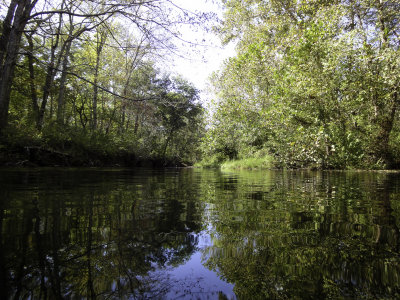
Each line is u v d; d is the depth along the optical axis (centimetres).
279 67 1018
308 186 338
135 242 102
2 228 117
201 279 70
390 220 141
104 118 1872
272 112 927
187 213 157
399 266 79
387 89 815
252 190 292
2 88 830
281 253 92
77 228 119
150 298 59
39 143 933
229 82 1354
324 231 119
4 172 493
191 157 3853
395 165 901
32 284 66
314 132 799
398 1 884
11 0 714
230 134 1572
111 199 204
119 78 1279
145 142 1678
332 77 789
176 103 697
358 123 877
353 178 500
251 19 1329
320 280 70
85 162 1111
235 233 116
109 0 512
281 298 60
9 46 734
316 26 839
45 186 281
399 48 820
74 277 70
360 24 1005
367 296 61
